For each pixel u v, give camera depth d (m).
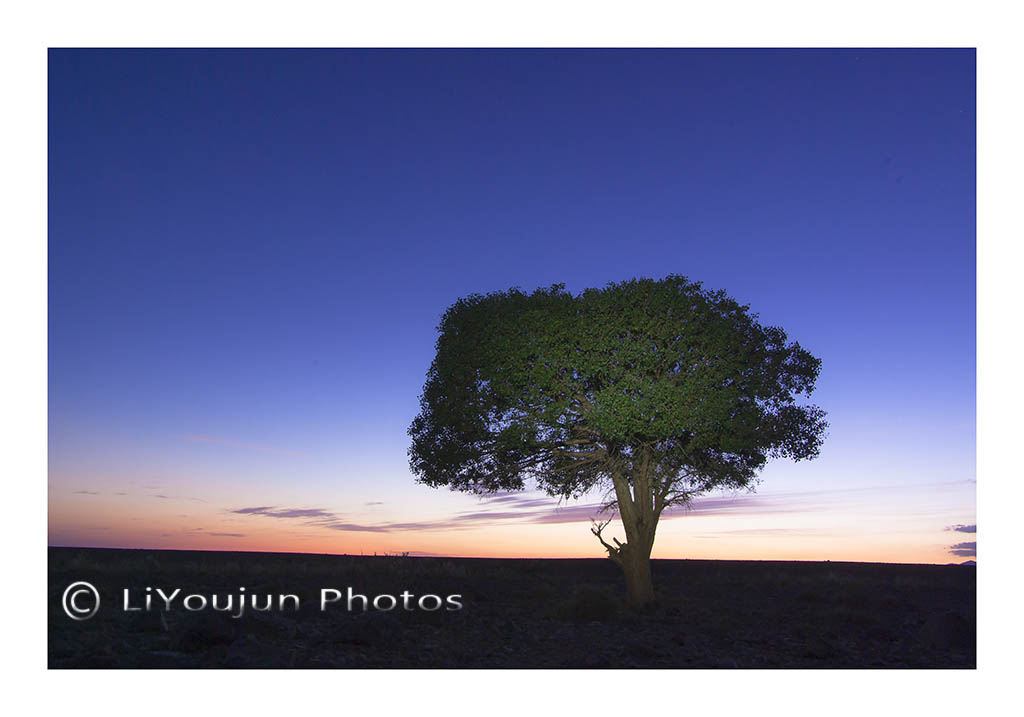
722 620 18.22
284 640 12.73
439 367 22.80
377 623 13.23
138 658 10.92
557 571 35.88
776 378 22.31
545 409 20.70
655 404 19.91
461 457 22.86
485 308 22.66
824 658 13.71
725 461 23.73
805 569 38.84
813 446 22.78
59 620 13.57
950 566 41.56
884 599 23.42
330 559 36.78
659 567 40.03
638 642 14.61
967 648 14.82
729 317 21.84
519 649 13.72
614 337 20.86
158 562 26.95
